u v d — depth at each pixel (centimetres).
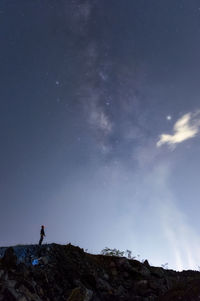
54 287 1264
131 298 1459
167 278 1755
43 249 1520
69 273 1426
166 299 1261
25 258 1374
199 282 1273
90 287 1418
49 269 1356
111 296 1437
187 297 1203
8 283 1052
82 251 1720
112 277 1611
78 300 1205
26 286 1099
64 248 1647
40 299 1102
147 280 1612
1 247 1502
